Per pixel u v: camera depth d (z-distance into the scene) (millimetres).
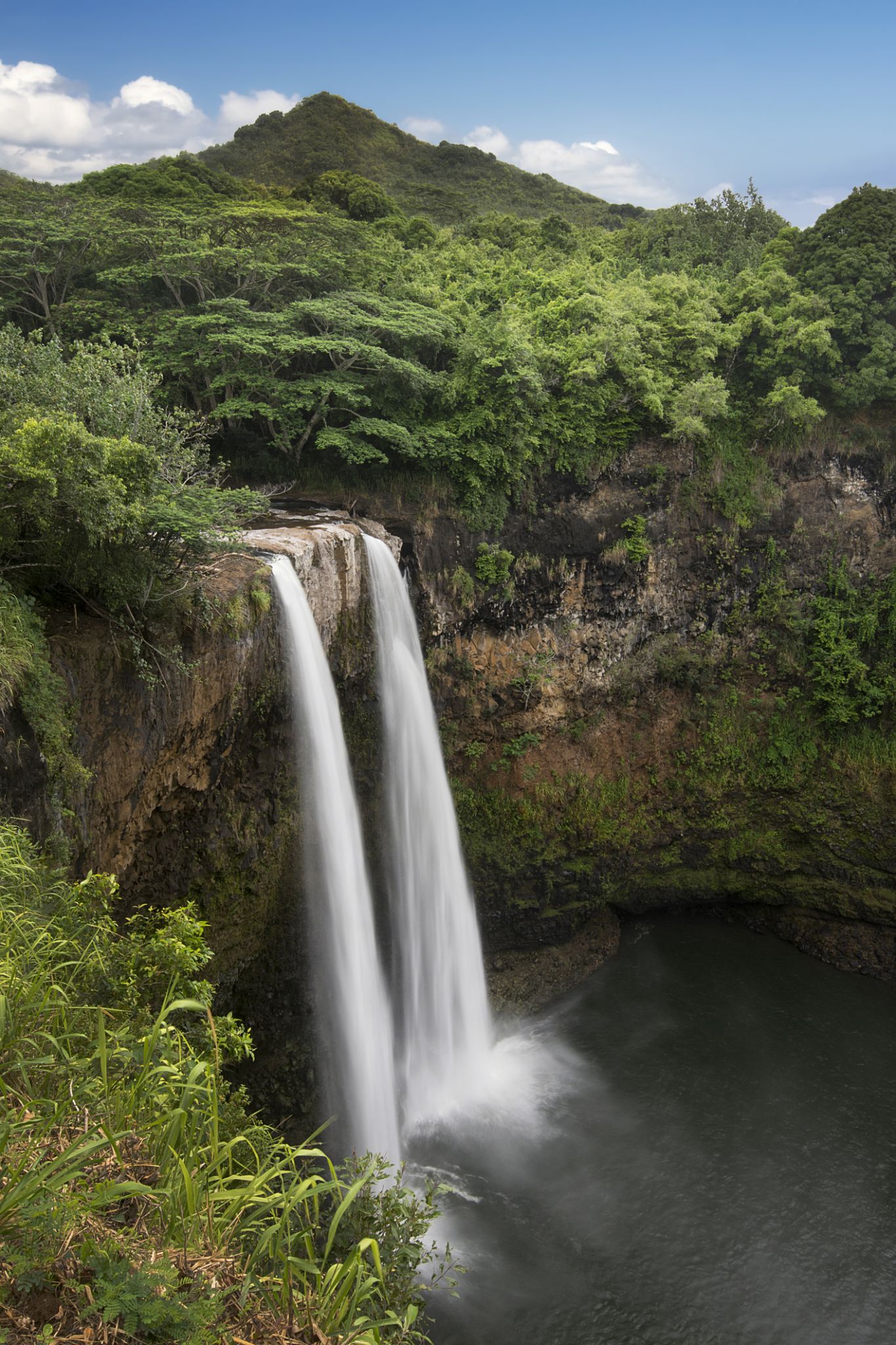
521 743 32000
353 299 28000
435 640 29922
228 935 20297
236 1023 8414
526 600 31219
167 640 16672
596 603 32344
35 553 14703
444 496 29094
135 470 14539
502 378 28141
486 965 30938
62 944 7750
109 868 16219
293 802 21359
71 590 15656
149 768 16641
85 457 13609
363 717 25141
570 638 32250
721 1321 18734
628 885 33281
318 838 21578
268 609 19344
